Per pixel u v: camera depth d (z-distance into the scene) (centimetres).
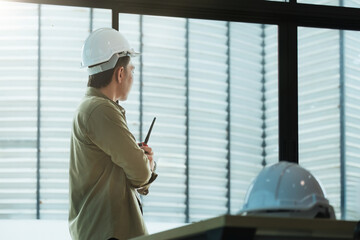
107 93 361
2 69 486
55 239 479
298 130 528
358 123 536
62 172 484
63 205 482
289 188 206
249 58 525
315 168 528
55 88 489
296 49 530
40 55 489
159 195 502
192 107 513
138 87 505
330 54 536
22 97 486
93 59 362
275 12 521
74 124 348
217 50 520
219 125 517
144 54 507
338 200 529
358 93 538
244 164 519
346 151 532
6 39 487
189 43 515
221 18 520
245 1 516
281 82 526
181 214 504
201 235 190
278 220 173
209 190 510
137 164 336
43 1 491
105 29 373
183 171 507
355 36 542
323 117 531
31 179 481
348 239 187
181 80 512
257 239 186
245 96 523
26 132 484
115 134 335
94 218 340
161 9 509
